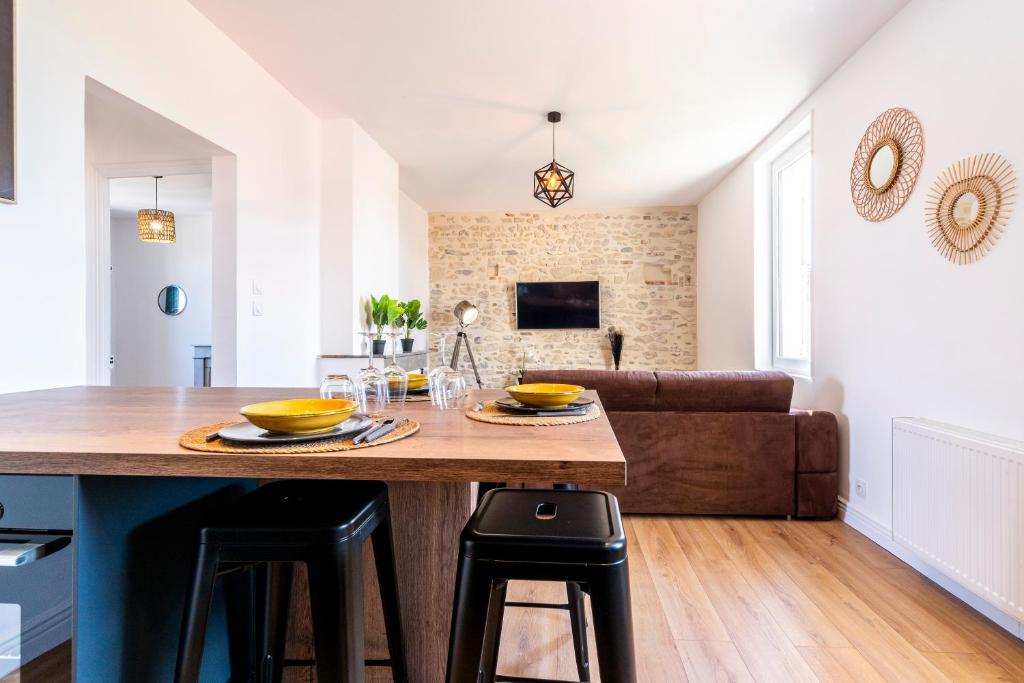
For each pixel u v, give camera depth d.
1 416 1.24
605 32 2.82
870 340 2.75
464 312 6.65
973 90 2.05
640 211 6.88
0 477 0.89
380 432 1.01
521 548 0.90
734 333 5.22
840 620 1.92
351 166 4.05
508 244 7.02
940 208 2.22
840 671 1.63
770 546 2.62
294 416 0.94
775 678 1.59
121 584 1.00
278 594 1.21
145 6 2.33
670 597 2.10
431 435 1.03
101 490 0.94
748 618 1.94
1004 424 1.90
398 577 1.35
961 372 2.11
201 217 6.30
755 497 2.99
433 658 1.36
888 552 2.54
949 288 2.17
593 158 4.92
